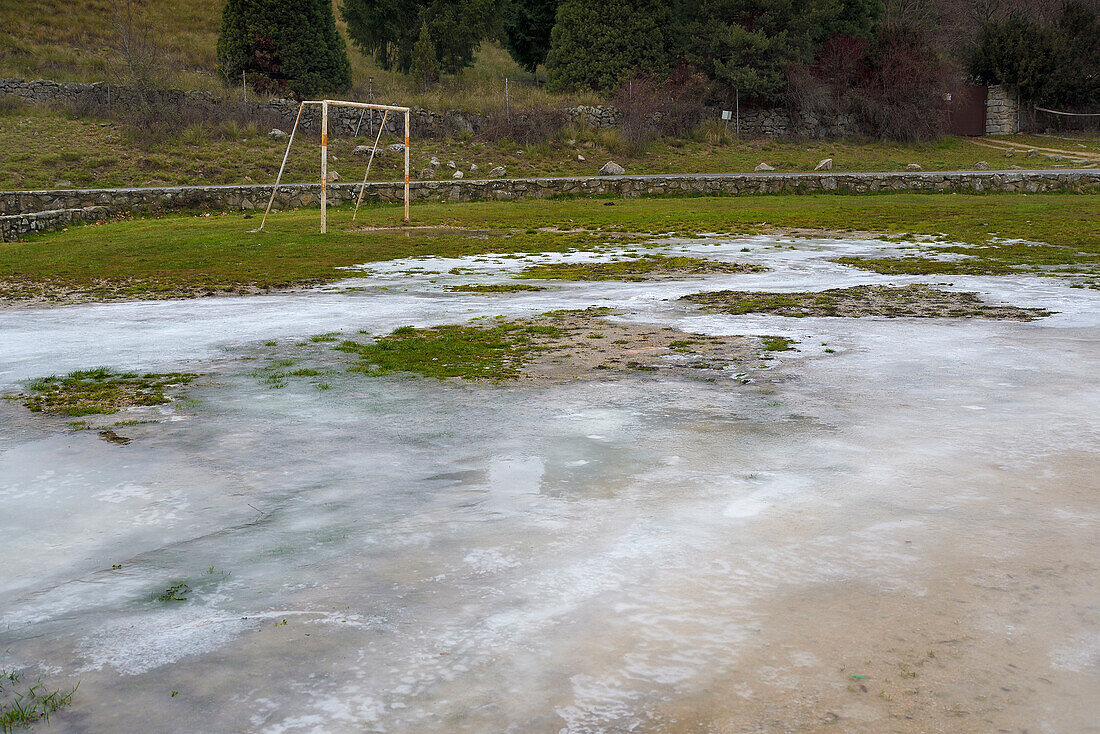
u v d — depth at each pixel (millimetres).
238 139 34188
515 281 13023
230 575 3307
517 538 3588
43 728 2365
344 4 45344
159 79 35844
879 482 4184
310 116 36219
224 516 3918
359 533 3691
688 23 44031
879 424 5199
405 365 7191
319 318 9836
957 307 9922
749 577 3186
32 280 14125
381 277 13703
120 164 30719
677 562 3326
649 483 4230
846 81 43750
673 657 2664
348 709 2436
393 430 5266
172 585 3230
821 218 23062
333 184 29328
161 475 4484
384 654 2715
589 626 2859
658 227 21578
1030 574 3170
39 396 6277
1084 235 18281
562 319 9500
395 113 37312
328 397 6133
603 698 2465
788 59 43000
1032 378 6324
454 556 3430
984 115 47375
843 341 7926
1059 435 4883
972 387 6082
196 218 25297
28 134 31938
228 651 2748
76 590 3209
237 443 5039
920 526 3631
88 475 4496
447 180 32375
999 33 47531
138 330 9195
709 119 41406
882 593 3045
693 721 2354
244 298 11727
